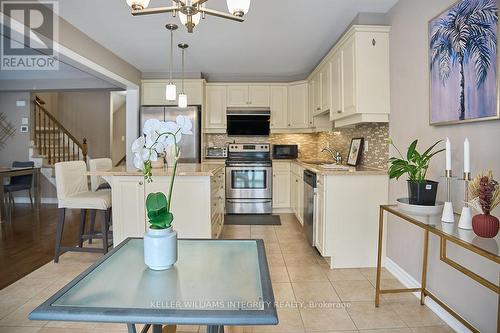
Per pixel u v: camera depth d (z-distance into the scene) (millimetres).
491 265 1664
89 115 7613
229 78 5289
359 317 2064
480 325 1750
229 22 3020
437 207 1834
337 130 4477
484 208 1403
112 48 3793
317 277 2691
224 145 5613
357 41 2766
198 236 2922
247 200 5113
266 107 5227
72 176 3080
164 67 4695
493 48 1596
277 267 2910
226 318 910
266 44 3682
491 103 1612
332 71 3469
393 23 2703
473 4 1733
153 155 1321
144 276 1210
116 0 2568
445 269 2053
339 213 2873
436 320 2031
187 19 1641
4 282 2574
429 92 2170
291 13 2836
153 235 1243
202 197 2914
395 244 2723
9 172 4797
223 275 1218
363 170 3014
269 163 5098
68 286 1117
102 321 917
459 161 1900
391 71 2750
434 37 2098
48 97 7438
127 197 2932
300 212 4250
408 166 1950
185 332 1939
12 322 2008
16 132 5984
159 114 4824
